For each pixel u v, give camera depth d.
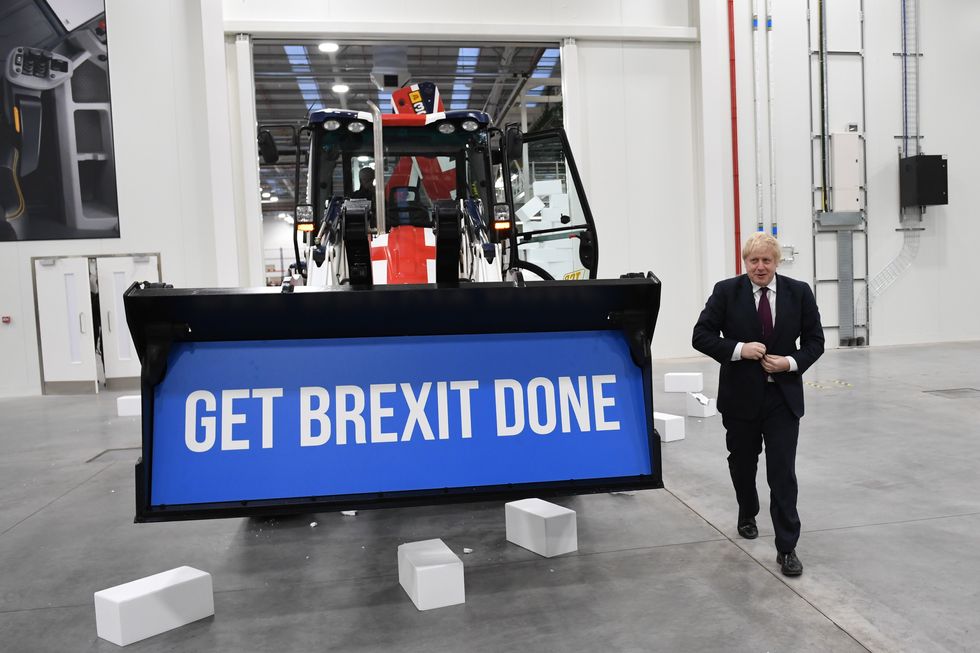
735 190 9.22
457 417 2.44
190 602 2.38
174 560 2.98
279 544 3.14
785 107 9.37
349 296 2.30
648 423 2.51
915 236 9.94
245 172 8.16
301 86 13.02
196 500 2.26
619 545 2.94
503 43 8.74
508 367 2.51
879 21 9.66
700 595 2.42
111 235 8.27
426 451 2.39
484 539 3.11
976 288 10.17
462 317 2.48
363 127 4.23
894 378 6.95
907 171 9.68
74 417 6.65
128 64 8.22
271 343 2.40
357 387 2.41
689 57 9.11
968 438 4.53
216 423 2.32
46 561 3.01
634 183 9.02
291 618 2.38
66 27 8.12
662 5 9.02
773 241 2.65
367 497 2.32
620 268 9.02
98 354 8.31
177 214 8.33
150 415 2.28
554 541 2.84
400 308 2.39
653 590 2.48
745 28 9.18
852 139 9.51
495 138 4.73
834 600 2.35
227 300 2.24
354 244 2.34
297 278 4.22
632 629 2.20
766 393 2.62
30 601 2.60
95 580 2.79
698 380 5.93
